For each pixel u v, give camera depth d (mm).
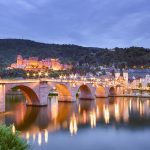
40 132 78500
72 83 166000
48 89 138875
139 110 134250
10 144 22609
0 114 105125
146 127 89375
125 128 87500
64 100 166875
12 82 111312
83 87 192875
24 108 126812
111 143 68750
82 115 113875
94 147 64750
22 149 23234
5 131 23109
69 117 107312
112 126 90438
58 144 65750
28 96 133000
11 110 118375
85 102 173500
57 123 93500
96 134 78062
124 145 67125
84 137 73750
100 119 104375
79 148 63281
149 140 71938
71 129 84250
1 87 104500
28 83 123125
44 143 66125
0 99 104750
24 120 95312
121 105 158875
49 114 112312
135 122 98688
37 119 99562
